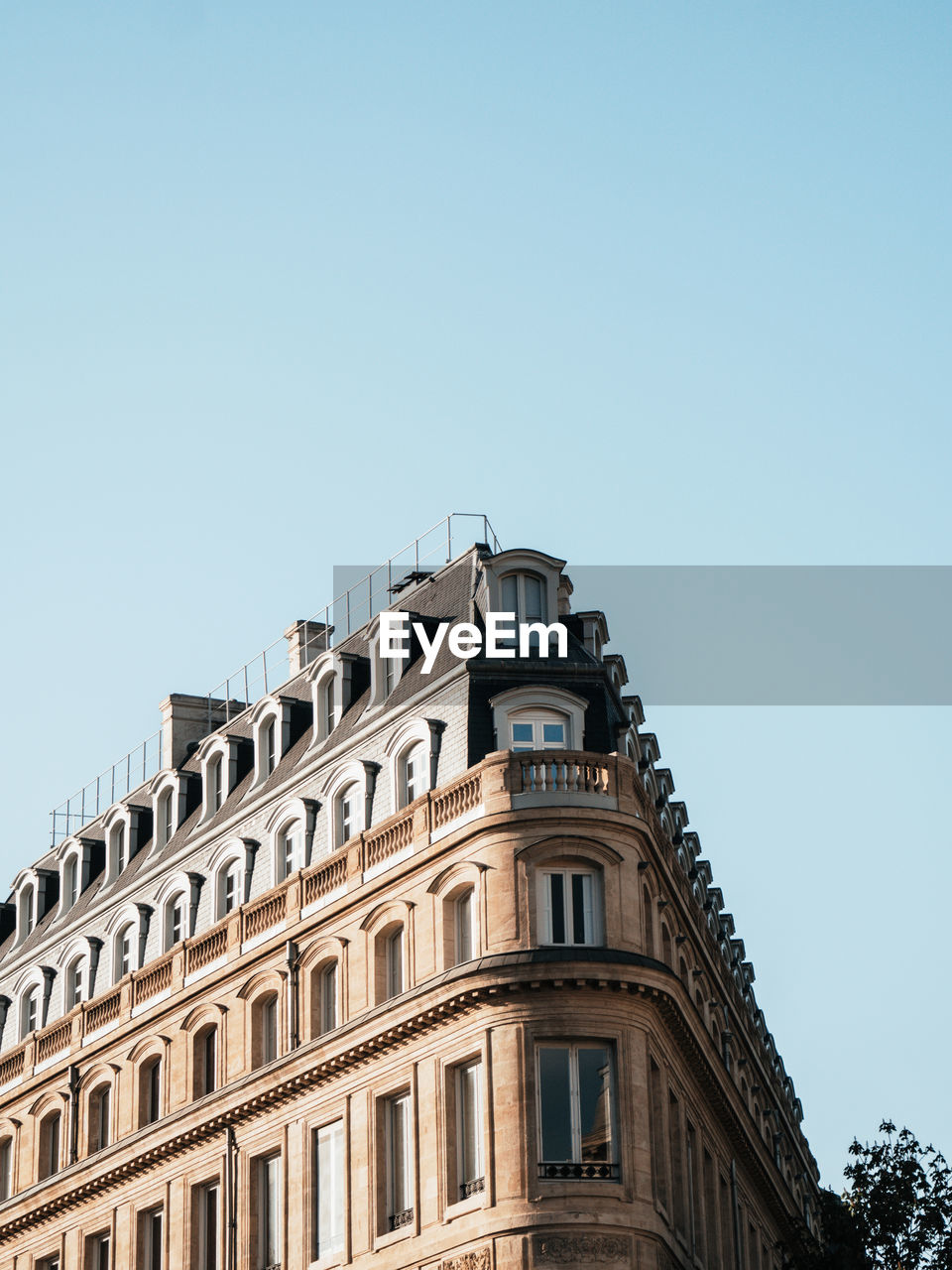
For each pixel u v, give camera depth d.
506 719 61.59
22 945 81.69
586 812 58.88
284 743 70.25
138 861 76.38
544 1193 55.41
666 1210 57.81
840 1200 68.88
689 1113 64.56
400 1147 60.03
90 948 76.00
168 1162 67.94
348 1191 60.38
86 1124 72.56
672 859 66.38
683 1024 60.62
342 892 63.72
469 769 60.25
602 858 58.97
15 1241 74.69
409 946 60.72
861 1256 66.88
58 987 77.62
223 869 70.00
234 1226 64.38
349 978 62.72
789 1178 92.56
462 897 60.06
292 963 64.62
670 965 65.44
